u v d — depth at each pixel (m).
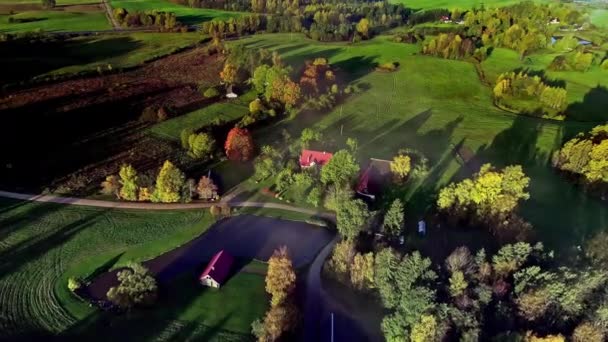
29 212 94.12
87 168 109.69
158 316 72.94
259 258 86.94
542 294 64.88
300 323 72.50
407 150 120.19
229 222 96.06
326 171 102.44
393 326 66.50
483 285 67.81
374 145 126.94
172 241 89.88
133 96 151.12
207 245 89.50
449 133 135.00
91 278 79.62
